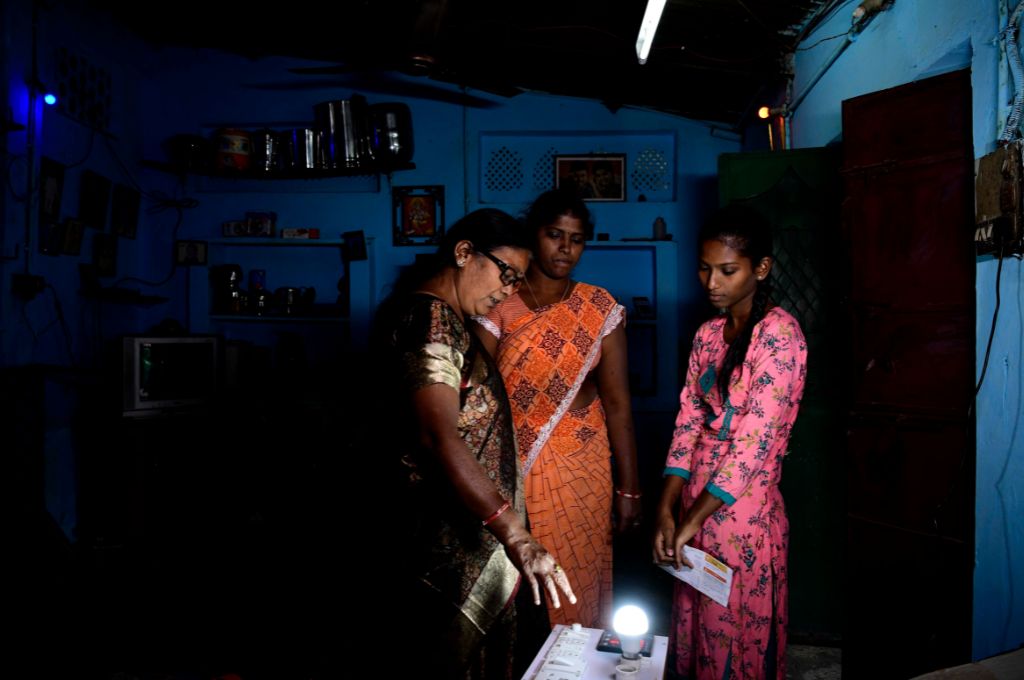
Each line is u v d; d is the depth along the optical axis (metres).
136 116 5.36
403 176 5.46
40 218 4.29
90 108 4.80
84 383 4.63
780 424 1.87
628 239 5.27
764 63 4.00
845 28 3.19
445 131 5.43
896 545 2.40
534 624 1.92
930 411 2.29
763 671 1.93
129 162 5.27
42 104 4.29
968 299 2.18
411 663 1.65
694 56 4.00
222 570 4.09
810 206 3.20
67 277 4.59
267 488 4.86
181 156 5.28
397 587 1.65
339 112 5.23
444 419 1.55
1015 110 1.88
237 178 5.48
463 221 1.72
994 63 2.01
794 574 3.14
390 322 1.66
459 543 1.65
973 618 2.11
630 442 2.46
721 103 4.86
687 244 5.32
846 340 3.09
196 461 4.71
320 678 1.72
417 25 3.53
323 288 5.68
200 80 5.50
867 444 2.48
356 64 4.21
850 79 3.13
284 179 5.52
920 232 2.33
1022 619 1.88
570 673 1.53
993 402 2.01
